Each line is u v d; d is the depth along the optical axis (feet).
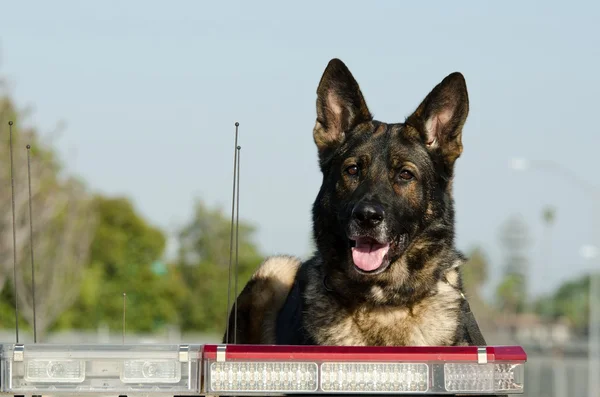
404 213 26.32
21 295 123.13
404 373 17.65
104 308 192.95
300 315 27.91
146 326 198.49
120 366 17.29
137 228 212.23
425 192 26.84
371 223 25.50
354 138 27.35
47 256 131.64
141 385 17.29
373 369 17.61
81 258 147.74
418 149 27.04
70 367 17.24
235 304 21.21
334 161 27.45
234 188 21.18
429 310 26.78
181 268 233.55
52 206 124.26
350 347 17.72
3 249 111.65
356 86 27.94
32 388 17.17
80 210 149.89
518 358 17.70
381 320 26.71
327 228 27.12
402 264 26.58
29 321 135.23
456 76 27.32
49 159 136.05
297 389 17.51
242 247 239.50
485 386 17.67
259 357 17.48
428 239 26.96
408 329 26.68
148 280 205.16
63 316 176.04
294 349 17.58
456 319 26.94
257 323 32.60
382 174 26.43
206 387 17.42
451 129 27.58
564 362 202.90
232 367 17.48
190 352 17.40
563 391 133.80
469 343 27.32
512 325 333.62
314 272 28.09
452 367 17.67
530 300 279.28
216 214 239.09
